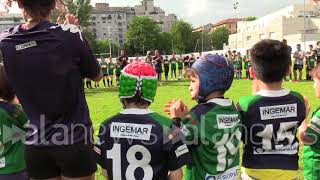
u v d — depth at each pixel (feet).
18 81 9.67
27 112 9.86
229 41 367.45
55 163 9.77
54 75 9.32
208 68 10.30
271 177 10.47
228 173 10.41
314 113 11.78
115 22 502.38
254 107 10.59
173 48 404.57
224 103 10.36
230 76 10.44
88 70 9.78
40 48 9.31
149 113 9.70
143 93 9.66
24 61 9.42
